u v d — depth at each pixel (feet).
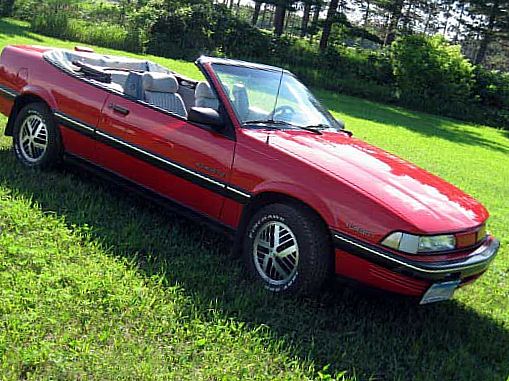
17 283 12.25
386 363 12.45
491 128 108.17
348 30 132.46
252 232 14.94
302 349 12.17
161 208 18.92
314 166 14.30
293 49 120.88
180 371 10.48
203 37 111.75
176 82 19.92
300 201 14.21
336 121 19.33
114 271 13.73
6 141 22.79
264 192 14.75
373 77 117.50
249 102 16.94
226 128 15.90
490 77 117.91
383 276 13.20
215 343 11.63
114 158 18.04
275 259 14.53
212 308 12.94
